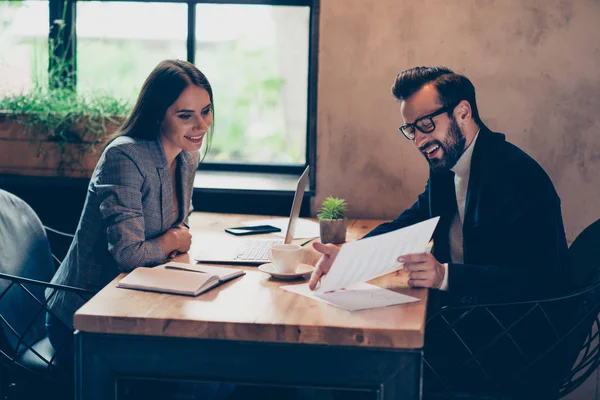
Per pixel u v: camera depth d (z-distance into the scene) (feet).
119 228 6.70
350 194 9.77
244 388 8.42
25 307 7.52
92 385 5.35
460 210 7.61
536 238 6.66
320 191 9.80
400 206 9.70
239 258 7.04
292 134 10.77
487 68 9.33
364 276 5.93
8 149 10.04
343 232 8.14
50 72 10.65
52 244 10.11
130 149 7.01
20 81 10.80
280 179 10.44
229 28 10.52
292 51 10.51
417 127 7.12
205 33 10.57
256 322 5.19
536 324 6.73
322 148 9.73
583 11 9.11
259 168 10.92
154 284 5.97
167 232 7.26
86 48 10.83
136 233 6.74
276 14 10.43
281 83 10.62
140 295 5.82
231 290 6.03
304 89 10.59
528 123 9.35
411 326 5.15
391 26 9.43
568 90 9.24
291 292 6.01
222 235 8.34
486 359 6.66
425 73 7.13
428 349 6.81
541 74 9.25
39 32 10.78
